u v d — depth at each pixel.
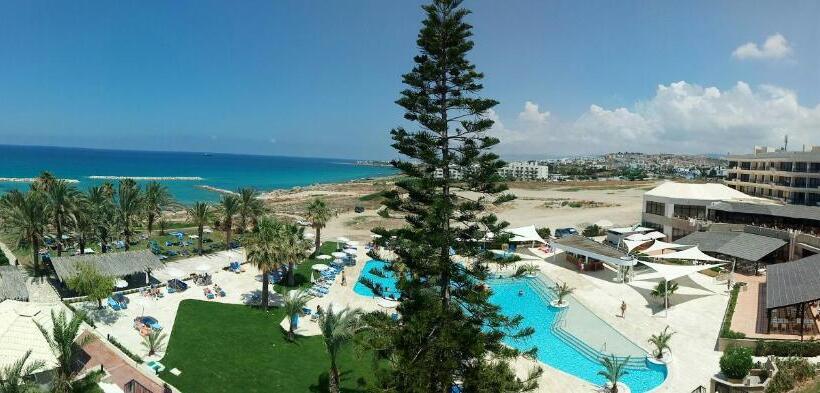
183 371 28.25
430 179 22.91
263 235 38.75
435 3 23.16
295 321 34.28
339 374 29.28
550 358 32.69
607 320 37.84
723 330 32.47
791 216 53.94
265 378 28.34
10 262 50.06
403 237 24.08
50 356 23.73
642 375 29.48
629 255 50.78
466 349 21.52
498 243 24.05
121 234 60.94
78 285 36.25
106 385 23.16
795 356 28.34
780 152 93.88
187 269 49.56
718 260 46.69
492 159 23.38
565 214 95.81
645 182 179.12
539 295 46.34
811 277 34.59
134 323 33.84
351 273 51.16
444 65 23.34
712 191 66.25
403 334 22.00
